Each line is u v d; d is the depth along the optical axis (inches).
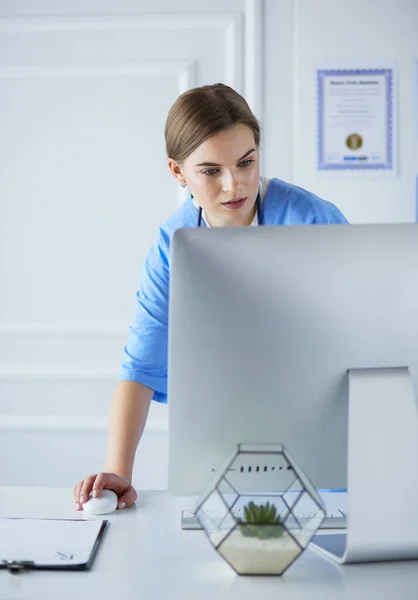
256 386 42.1
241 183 57.1
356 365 42.4
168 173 109.3
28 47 109.1
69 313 110.6
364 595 37.6
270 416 42.8
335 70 106.7
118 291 110.2
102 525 46.9
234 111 56.3
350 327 41.9
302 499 51.6
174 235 40.8
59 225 110.1
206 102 56.5
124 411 59.4
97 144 109.6
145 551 43.5
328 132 107.3
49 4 108.3
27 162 110.0
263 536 39.5
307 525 39.9
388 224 41.6
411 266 41.7
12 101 109.6
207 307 41.2
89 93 109.2
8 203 110.3
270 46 107.0
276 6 106.7
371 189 107.9
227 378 41.9
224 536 39.8
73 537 44.6
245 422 42.8
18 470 110.8
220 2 107.3
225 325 41.4
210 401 42.2
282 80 107.3
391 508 41.7
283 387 42.3
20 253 110.4
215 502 46.1
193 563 41.8
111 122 109.3
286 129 107.7
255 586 38.7
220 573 40.3
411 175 107.6
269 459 43.3
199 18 107.3
